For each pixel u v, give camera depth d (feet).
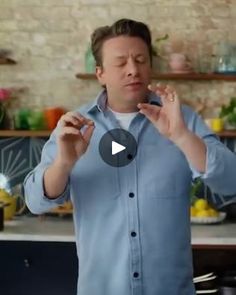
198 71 11.25
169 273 4.86
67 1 11.52
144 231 4.84
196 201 10.66
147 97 5.04
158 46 11.25
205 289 9.37
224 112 11.05
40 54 11.58
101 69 5.01
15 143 11.54
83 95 11.57
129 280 4.83
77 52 11.55
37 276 10.22
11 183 11.52
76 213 5.04
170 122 4.54
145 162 4.94
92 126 4.63
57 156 4.74
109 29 4.89
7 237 9.23
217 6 11.34
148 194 4.88
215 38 11.35
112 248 4.87
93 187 4.93
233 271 9.71
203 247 9.31
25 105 11.61
